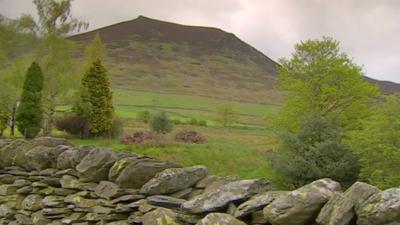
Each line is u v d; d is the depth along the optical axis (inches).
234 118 2583.7
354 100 1094.4
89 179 219.6
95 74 1481.3
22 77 1518.2
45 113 1480.1
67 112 1542.8
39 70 1389.0
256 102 7263.8
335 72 1101.1
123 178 202.2
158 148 1134.4
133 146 1153.4
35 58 1582.2
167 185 192.9
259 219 161.2
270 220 152.8
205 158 1048.8
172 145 1195.3
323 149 795.4
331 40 1141.7
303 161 796.0
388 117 725.3
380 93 1106.1
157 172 206.8
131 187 203.3
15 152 267.3
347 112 1061.1
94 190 214.8
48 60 1544.0
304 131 840.3
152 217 180.7
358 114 1055.0
